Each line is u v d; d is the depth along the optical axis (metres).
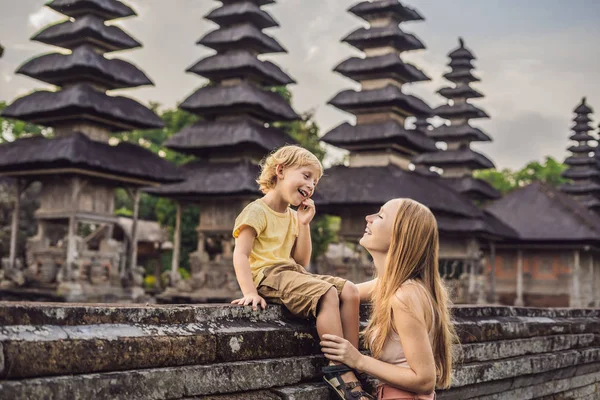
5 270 29.11
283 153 4.72
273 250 4.66
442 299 4.29
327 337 4.25
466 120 47.31
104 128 30.19
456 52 47.44
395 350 4.25
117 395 3.36
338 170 34.12
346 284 4.54
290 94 49.50
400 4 34.03
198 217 44.44
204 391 3.77
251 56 33.06
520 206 51.22
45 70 29.09
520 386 6.63
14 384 3.00
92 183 29.05
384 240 4.42
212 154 33.56
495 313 6.68
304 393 4.23
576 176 61.44
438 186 35.84
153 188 31.98
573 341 7.68
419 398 4.13
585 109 61.88
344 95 34.84
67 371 3.23
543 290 50.03
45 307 3.30
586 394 8.02
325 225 45.81
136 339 3.53
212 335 3.93
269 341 4.26
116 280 29.28
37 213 28.94
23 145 28.47
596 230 48.38
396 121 35.12
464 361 5.79
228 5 33.72
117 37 30.08
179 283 30.95
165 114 55.47
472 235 39.75
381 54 34.78
